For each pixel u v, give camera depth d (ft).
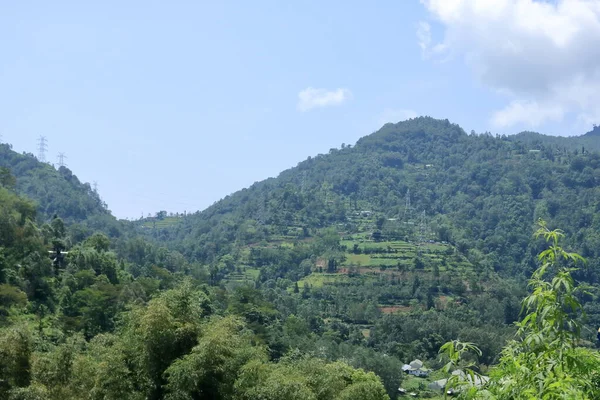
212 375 55.77
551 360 18.45
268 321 227.40
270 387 57.31
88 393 60.03
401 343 252.83
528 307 20.30
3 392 57.93
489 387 18.85
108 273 219.20
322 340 229.45
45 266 190.39
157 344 57.00
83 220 498.28
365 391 76.33
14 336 61.16
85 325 158.71
